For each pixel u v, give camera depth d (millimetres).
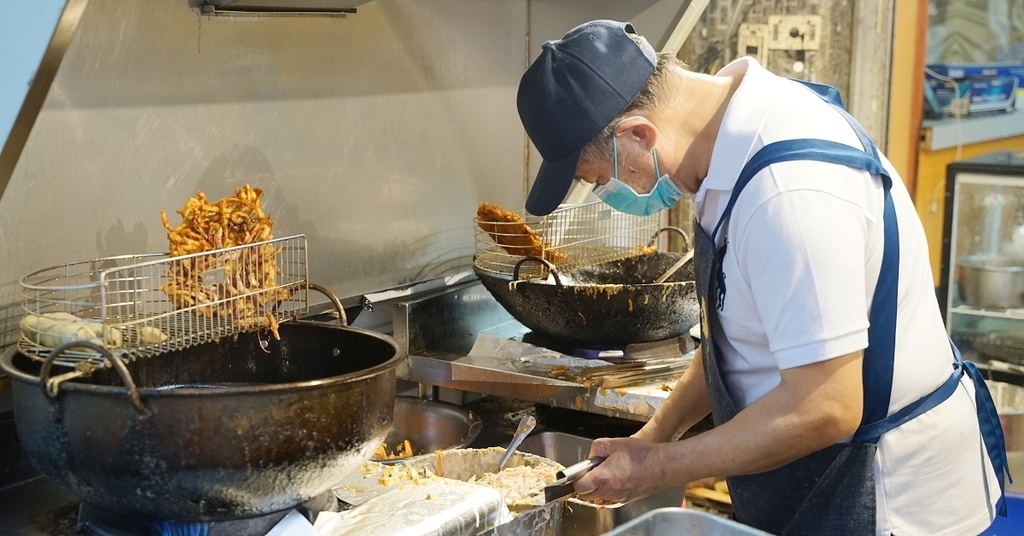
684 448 1316
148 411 1104
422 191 2270
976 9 3201
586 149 1347
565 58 1326
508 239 2088
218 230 1459
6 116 1199
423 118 2244
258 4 1794
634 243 2502
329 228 2035
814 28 3178
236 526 1235
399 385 2205
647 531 1120
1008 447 2293
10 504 1467
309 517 1282
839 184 1206
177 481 1134
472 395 2268
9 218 1495
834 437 1217
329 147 2014
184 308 1366
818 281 1171
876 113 3230
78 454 1144
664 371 1940
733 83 1358
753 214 1215
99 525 1311
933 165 3309
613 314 1927
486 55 2406
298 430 1159
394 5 2117
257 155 1869
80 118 1574
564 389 1862
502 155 2520
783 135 1243
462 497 1354
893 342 1300
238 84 1816
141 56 1649
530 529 1401
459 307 2217
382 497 1363
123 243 1663
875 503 1337
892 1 3133
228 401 1116
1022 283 3270
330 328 1502
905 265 1318
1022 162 3291
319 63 1967
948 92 3252
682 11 2305
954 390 1402
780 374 1271
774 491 1402
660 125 1326
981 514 1442
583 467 1394
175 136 1723
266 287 1492
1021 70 3232
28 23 1154
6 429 1525
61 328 1249
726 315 1358
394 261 2211
